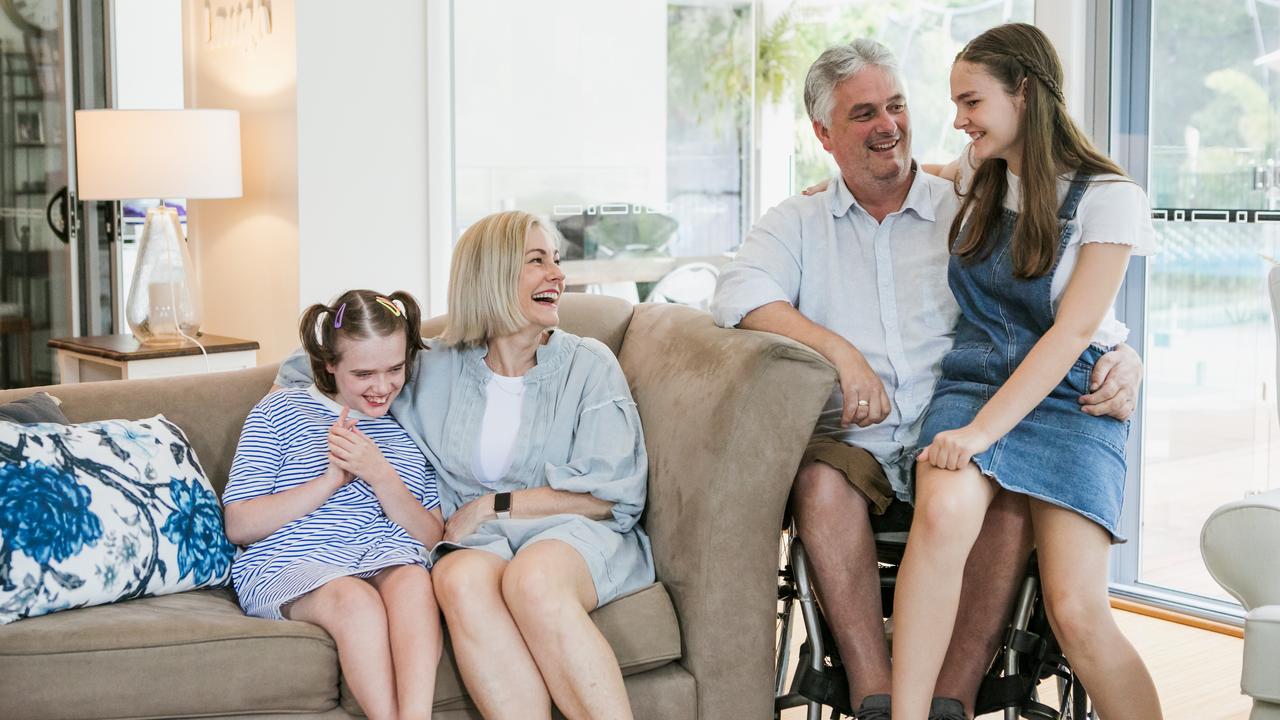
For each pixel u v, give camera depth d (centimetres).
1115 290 211
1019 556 220
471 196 432
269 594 212
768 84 466
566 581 209
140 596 213
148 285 392
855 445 239
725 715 223
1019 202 222
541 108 440
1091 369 219
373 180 418
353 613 203
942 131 406
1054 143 217
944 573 206
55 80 478
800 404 221
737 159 475
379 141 417
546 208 442
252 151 426
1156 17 362
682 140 464
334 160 409
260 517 224
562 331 250
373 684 199
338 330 230
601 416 238
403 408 242
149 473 220
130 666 191
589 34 445
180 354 386
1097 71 370
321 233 409
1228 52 349
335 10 405
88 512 206
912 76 414
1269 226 345
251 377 258
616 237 454
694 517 222
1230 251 354
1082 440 214
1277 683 188
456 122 427
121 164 385
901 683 207
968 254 229
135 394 245
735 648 222
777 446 221
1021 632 217
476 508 231
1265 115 344
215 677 194
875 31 426
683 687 221
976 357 226
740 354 225
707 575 220
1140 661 208
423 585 210
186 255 399
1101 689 207
